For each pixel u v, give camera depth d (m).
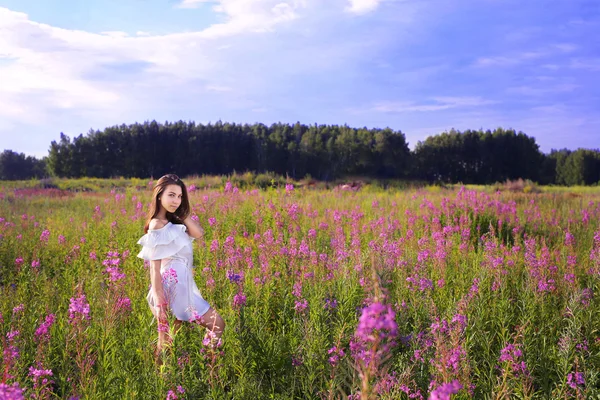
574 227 10.80
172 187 4.14
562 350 3.89
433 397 2.13
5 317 4.59
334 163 70.88
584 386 3.72
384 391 3.01
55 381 3.68
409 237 8.16
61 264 7.40
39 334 3.86
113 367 3.58
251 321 4.37
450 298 5.25
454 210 10.86
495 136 73.12
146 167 69.06
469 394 3.25
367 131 74.19
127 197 15.34
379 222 9.12
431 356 3.75
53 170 68.19
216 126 74.62
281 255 5.97
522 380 3.49
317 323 4.27
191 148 70.06
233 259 5.40
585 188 36.31
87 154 68.12
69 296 5.44
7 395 2.32
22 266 6.66
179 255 4.02
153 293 4.00
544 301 5.32
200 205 10.51
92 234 9.02
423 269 5.79
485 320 4.84
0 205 14.51
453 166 72.94
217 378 3.45
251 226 9.45
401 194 17.20
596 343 4.40
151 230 3.99
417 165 73.12
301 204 12.12
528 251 6.73
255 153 72.06
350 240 8.26
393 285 5.45
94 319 4.29
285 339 4.34
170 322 3.73
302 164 71.06
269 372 4.02
